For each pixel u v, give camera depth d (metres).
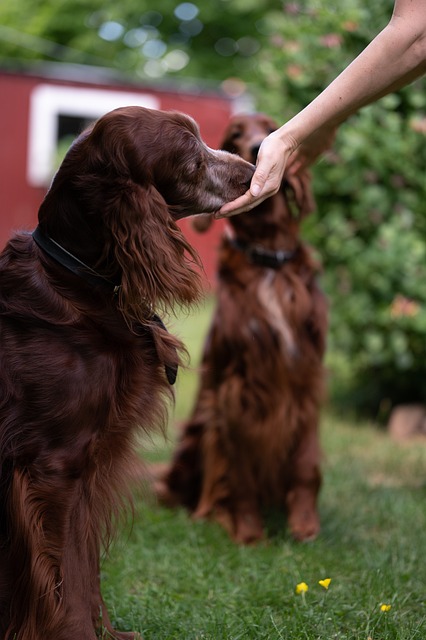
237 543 3.21
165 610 2.49
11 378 2.01
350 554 2.99
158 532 3.29
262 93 5.25
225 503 3.42
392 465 4.29
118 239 2.05
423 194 4.84
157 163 2.11
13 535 2.03
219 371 3.32
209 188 2.27
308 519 3.30
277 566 2.88
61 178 2.14
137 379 2.13
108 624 2.29
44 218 2.16
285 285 3.20
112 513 2.34
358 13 4.70
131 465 2.28
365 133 4.73
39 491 1.98
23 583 2.02
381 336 4.95
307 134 2.44
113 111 2.13
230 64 16.25
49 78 11.44
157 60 16.17
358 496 3.77
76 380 2.00
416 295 4.81
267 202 3.14
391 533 3.26
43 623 2.00
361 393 5.80
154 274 2.05
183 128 2.18
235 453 3.28
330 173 4.85
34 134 11.45
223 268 3.30
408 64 2.42
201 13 15.94
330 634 2.33
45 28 16.20
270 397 3.21
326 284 5.09
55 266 2.11
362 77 2.43
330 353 5.96
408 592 2.62
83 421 2.01
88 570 2.09
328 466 4.21
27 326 2.04
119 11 15.87
